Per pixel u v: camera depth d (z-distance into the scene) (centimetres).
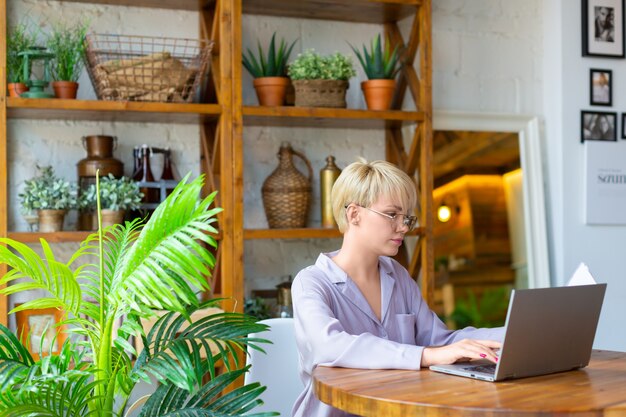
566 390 181
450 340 244
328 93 361
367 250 235
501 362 189
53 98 329
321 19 397
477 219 414
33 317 339
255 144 387
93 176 344
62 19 358
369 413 176
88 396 212
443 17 417
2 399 192
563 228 421
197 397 211
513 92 430
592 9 428
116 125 366
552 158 428
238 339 216
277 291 385
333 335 212
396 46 379
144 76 335
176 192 205
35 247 353
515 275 419
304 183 368
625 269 434
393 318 238
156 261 205
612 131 431
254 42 387
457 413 165
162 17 372
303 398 227
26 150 355
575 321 202
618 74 434
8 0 351
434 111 409
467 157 415
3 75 318
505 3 429
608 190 429
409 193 232
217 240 355
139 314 214
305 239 397
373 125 391
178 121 368
